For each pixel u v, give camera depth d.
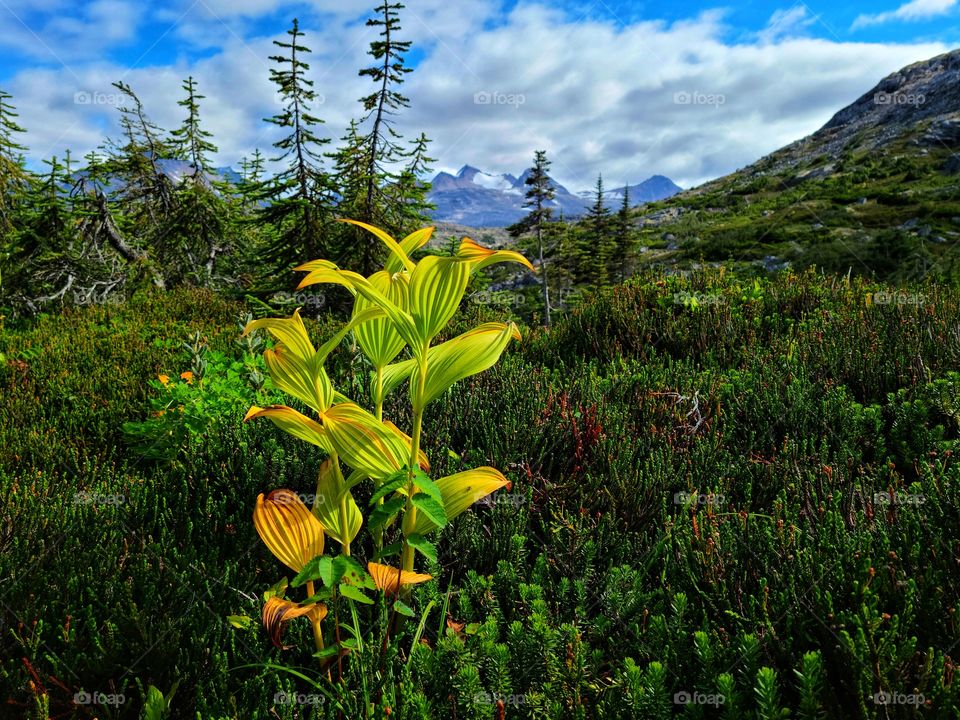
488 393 3.51
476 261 1.55
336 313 10.37
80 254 11.71
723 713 1.41
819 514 2.25
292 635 1.88
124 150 14.88
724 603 1.79
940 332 4.03
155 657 1.69
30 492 2.79
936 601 1.59
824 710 1.39
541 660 1.61
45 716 1.48
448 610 2.04
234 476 2.76
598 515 2.40
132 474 3.40
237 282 14.46
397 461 1.71
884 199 35.53
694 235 40.31
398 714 1.47
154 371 5.41
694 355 4.76
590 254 30.56
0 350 6.68
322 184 11.01
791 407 3.14
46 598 1.92
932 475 2.21
